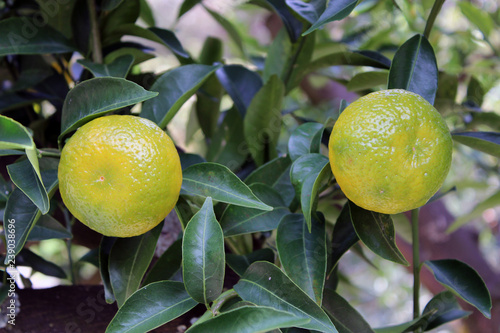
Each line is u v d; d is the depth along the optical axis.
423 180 0.43
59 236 0.51
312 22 0.54
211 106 0.67
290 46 0.64
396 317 1.55
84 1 0.58
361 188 0.43
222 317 0.41
